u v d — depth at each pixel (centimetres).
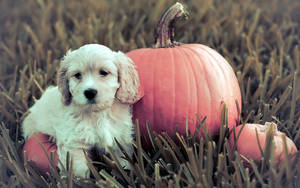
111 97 106
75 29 187
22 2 243
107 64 105
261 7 210
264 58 160
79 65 105
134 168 105
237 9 196
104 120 109
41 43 173
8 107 134
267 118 121
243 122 117
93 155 113
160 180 98
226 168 100
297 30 187
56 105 113
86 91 103
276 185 96
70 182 100
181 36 180
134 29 179
